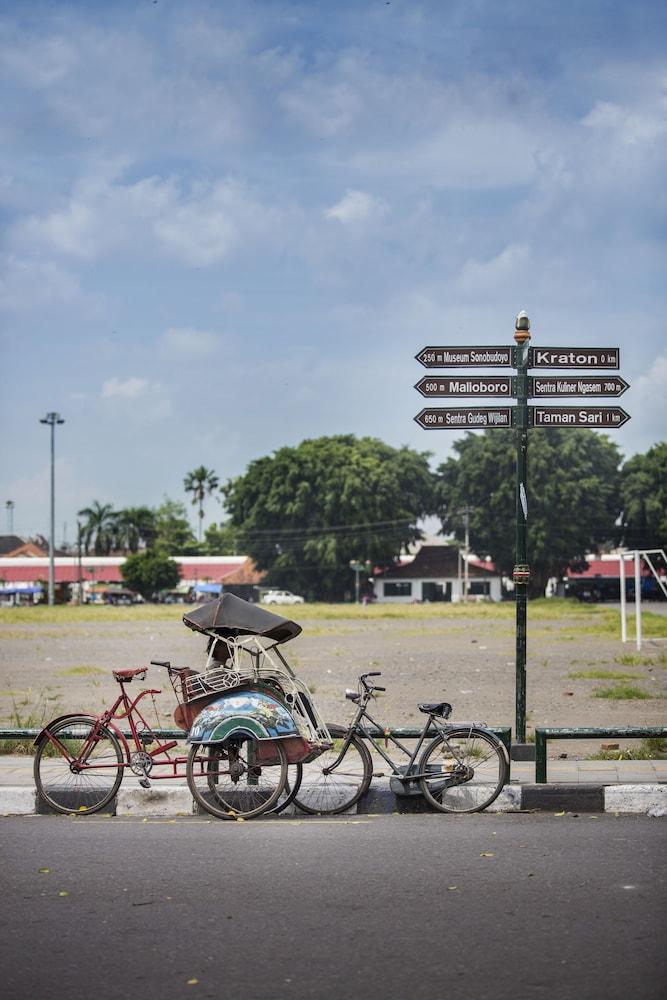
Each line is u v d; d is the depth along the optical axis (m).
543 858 7.79
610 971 5.44
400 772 9.97
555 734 10.07
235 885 7.14
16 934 6.14
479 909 6.51
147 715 17.80
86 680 24.91
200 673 9.75
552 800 9.88
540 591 112.62
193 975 5.47
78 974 5.50
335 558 112.50
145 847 8.34
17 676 26.05
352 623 59.62
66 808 10.02
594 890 6.89
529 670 26.89
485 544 111.56
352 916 6.41
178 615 72.62
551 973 5.43
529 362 12.28
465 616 70.69
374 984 5.32
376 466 115.81
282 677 9.88
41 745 10.12
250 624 9.63
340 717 16.92
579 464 106.38
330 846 8.32
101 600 124.62
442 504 119.12
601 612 75.75
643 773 10.88
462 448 113.62
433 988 5.25
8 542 197.75
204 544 157.62
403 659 30.64
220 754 9.70
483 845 8.27
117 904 6.71
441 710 9.94
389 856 7.93
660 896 6.76
